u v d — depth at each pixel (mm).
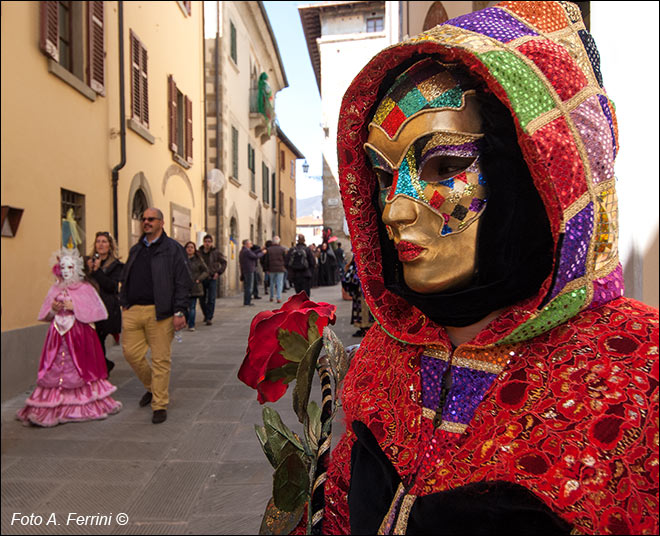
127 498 2395
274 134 23203
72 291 3715
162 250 3672
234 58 15141
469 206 500
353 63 15695
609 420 435
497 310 529
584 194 462
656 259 1664
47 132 5445
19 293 4785
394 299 659
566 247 453
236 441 2961
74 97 6094
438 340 572
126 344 3754
